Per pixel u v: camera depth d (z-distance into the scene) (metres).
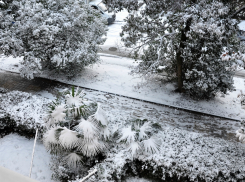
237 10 7.91
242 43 7.99
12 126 7.59
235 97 11.26
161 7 7.93
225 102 10.85
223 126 9.51
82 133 5.38
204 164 5.89
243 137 5.93
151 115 9.84
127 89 11.34
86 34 10.94
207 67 9.69
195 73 9.91
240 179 5.69
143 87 11.52
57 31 9.34
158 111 10.11
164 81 12.06
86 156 5.90
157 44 10.43
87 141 5.37
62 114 5.45
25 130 7.46
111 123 6.96
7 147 7.02
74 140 5.33
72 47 10.55
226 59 5.54
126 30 9.08
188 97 10.94
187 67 10.68
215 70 9.91
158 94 11.09
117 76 12.33
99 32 11.80
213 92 10.38
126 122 6.62
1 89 9.73
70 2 10.09
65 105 5.75
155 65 9.66
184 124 9.47
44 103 7.93
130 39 9.32
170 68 11.34
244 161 6.07
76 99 5.84
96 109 5.88
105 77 12.15
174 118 9.76
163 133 6.90
